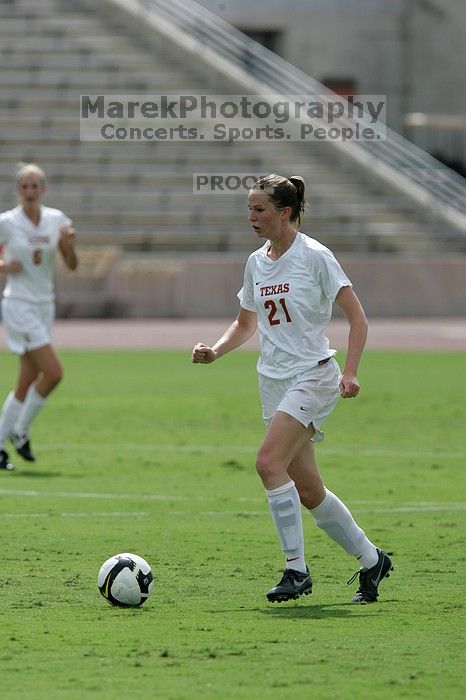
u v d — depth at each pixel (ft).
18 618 89.15
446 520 132.77
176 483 155.43
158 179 469.16
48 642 82.38
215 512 136.67
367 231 461.37
